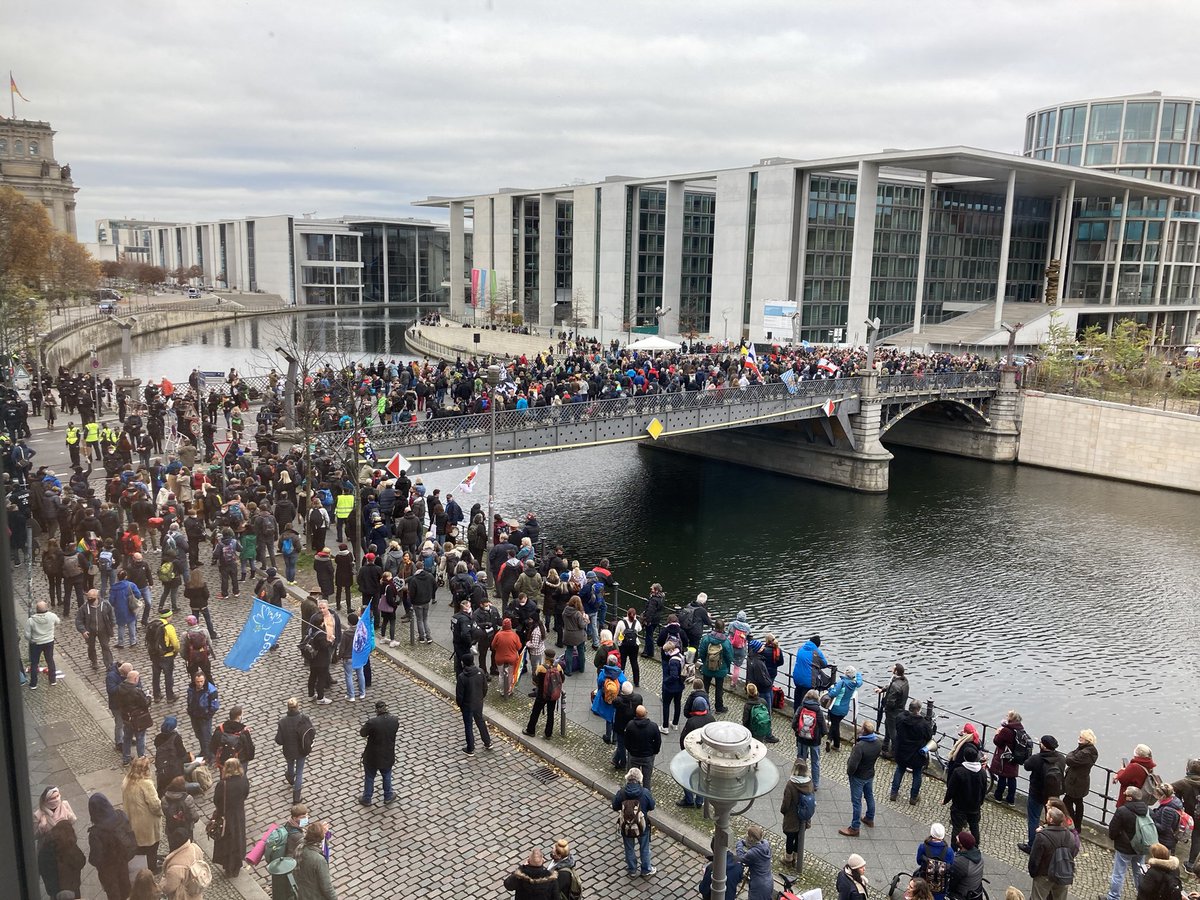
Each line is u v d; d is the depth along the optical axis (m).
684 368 51.81
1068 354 80.19
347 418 33.72
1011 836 15.53
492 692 19.64
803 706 15.93
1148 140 108.25
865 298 95.12
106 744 13.56
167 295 174.75
